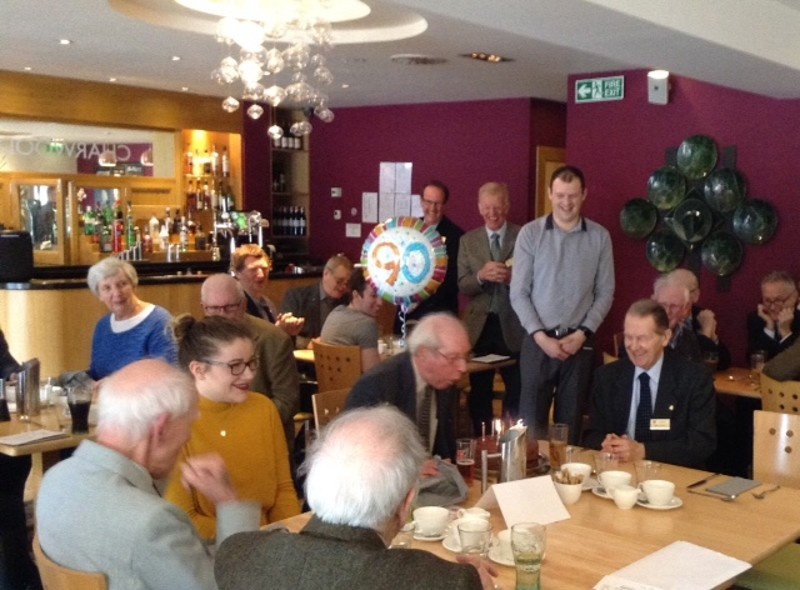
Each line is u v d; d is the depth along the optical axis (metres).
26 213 8.35
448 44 5.95
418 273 4.96
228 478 2.31
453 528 2.37
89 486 1.94
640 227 6.41
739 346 6.07
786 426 3.22
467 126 9.04
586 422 5.16
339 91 8.54
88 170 8.76
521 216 8.73
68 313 7.08
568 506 2.66
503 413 5.84
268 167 9.89
